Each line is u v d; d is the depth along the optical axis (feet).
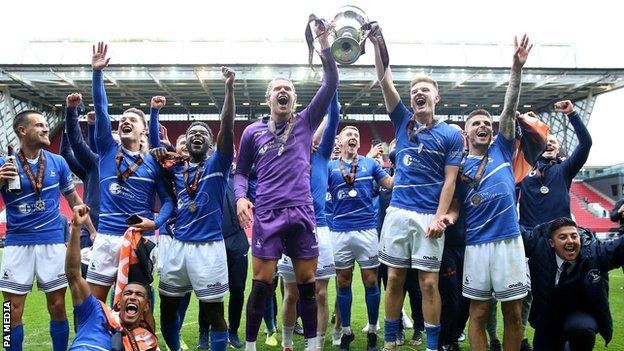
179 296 13.17
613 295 27.55
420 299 16.70
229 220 16.62
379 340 17.44
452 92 89.92
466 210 13.09
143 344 11.18
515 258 12.32
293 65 75.56
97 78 14.03
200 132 13.06
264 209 11.31
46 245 13.51
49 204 13.73
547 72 78.59
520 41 12.42
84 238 17.88
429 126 13.50
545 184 15.53
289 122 11.71
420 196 13.28
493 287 12.52
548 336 12.85
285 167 11.37
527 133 13.37
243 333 18.65
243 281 16.57
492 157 12.92
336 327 17.08
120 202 13.74
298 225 11.25
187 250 12.68
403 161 13.64
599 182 104.73
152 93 90.12
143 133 14.70
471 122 13.24
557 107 15.28
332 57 11.80
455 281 14.70
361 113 107.76
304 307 11.39
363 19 12.27
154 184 14.17
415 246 13.16
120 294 11.93
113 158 14.02
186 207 12.84
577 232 12.20
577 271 12.23
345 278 16.87
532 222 15.58
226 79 11.87
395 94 13.93
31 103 93.76
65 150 17.15
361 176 17.43
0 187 13.28
